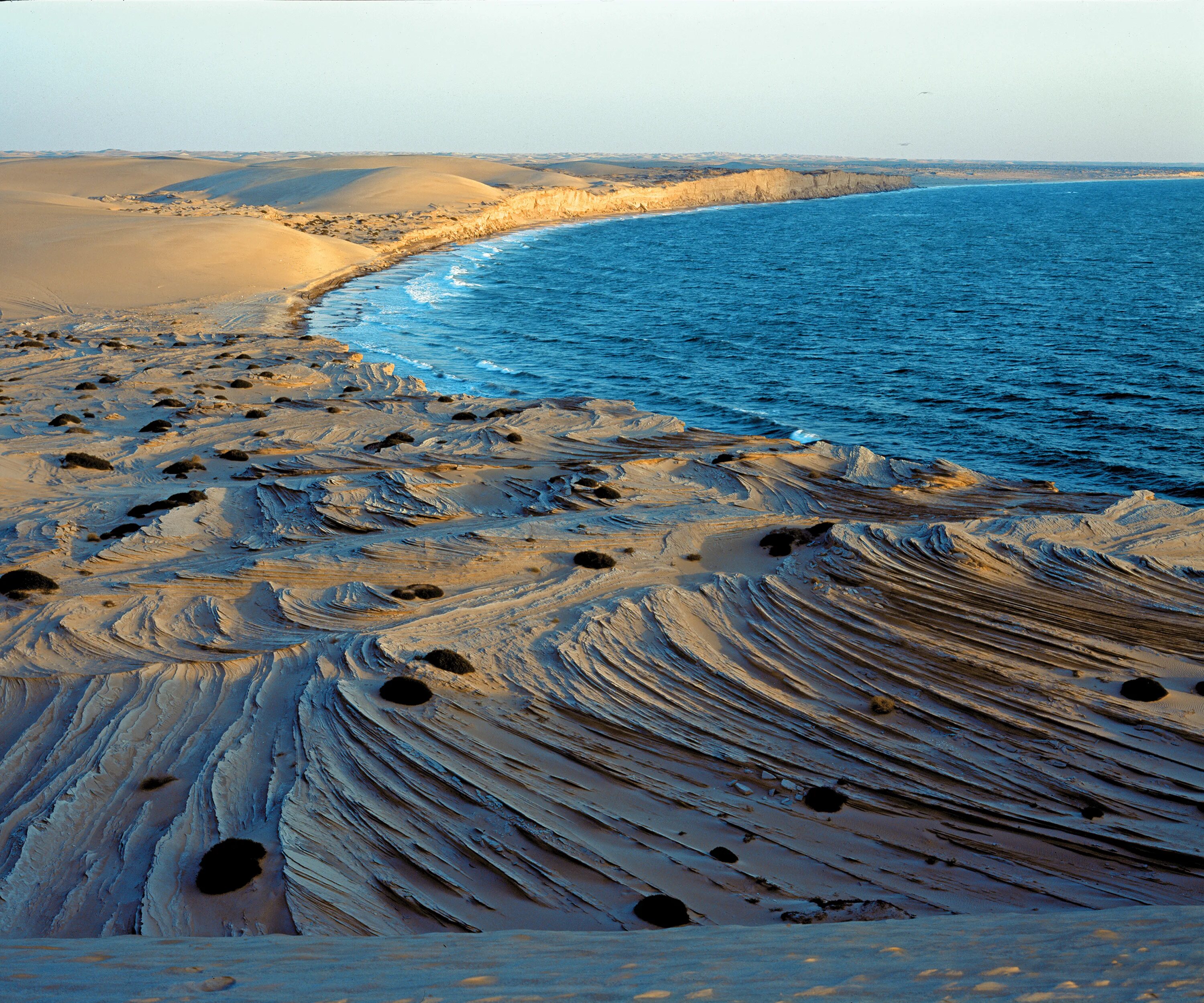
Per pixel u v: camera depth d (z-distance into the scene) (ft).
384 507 139.13
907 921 43.62
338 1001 28.55
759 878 64.34
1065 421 207.10
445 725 80.43
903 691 89.35
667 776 76.84
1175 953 31.63
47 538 123.44
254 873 59.57
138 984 30.89
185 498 140.05
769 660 95.30
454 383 257.75
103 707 81.82
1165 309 338.75
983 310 350.84
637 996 28.78
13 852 62.59
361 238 561.43
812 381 252.42
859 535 116.98
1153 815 71.46
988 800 74.08
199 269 393.09
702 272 490.90
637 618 100.53
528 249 602.44
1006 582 106.73
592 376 266.57
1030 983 28.53
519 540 123.95
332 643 95.35
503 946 38.83
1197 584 104.27
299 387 236.84
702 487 153.99
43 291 348.38
